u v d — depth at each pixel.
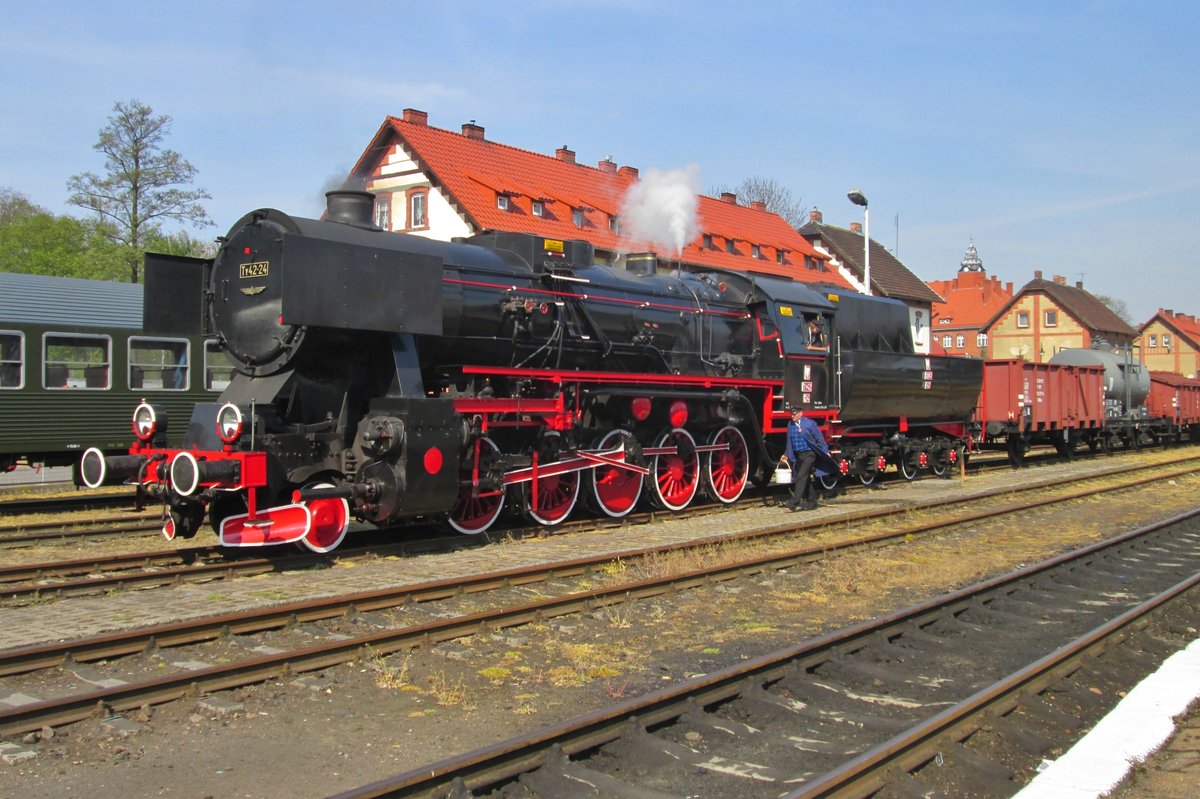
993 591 8.61
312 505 9.12
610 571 9.35
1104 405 29.16
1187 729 5.27
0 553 10.63
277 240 9.55
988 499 16.17
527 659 6.53
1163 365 76.69
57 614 7.43
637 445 12.64
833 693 5.81
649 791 4.30
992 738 5.05
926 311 50.97
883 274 48.06
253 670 5.80
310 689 5.71
